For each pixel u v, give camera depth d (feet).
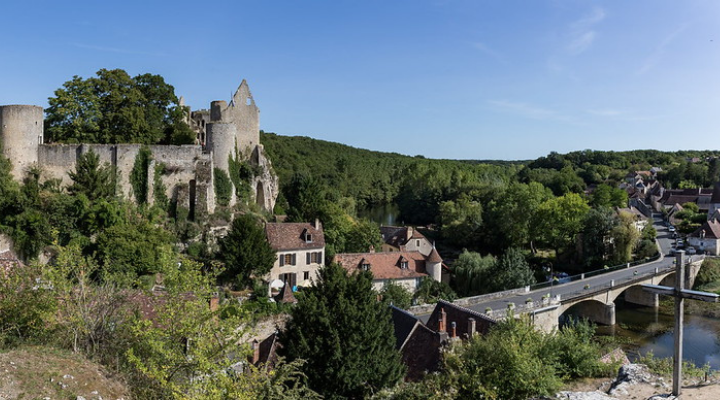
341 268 98.63
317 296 92.22
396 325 112.78
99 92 191.01
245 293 156.66
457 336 105.19
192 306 60.44
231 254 158.92
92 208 152.46
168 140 206.49
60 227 148.56
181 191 178.60
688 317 199.21
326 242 220.84
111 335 66.33
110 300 70.13
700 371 72.54
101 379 57.16
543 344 78.64
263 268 162.30
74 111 183.73
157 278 145.07
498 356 67.72
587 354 80.59
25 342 64.59
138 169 175.32
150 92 211.20
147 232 152.76
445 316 106.22
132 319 66.33
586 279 212.64
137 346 64.18
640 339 171.12
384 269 192.03
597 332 179.32
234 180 199.82
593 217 263.29
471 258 219.00
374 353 85.40
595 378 77.97
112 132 187.93
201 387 53.62
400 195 462.19
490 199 370.32
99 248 143.23
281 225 184.96
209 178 181.47
